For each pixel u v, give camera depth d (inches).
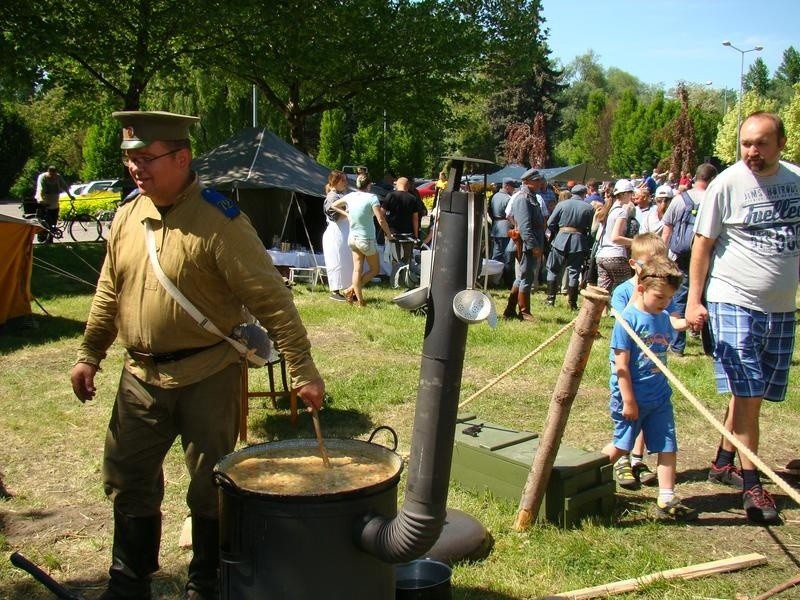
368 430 232.4
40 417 240.2
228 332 121.9
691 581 144.9
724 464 196.4
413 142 1871.3
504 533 163.0
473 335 371.6
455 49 888.9
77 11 681.0
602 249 418.6
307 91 960.9
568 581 145.3
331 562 98.1
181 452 209.3
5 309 363.6
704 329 184.1
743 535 166.7
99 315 129.4
